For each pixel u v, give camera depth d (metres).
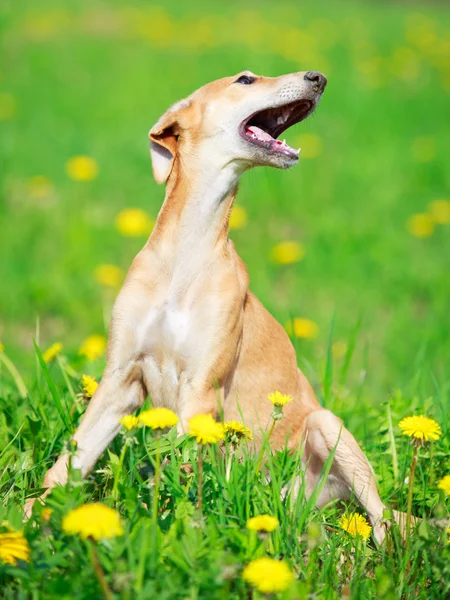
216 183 6.59
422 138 19.27
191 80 22.12
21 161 15.99
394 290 12.43
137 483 5.43
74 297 11.35
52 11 29.25
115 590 3.94
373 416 7.20
